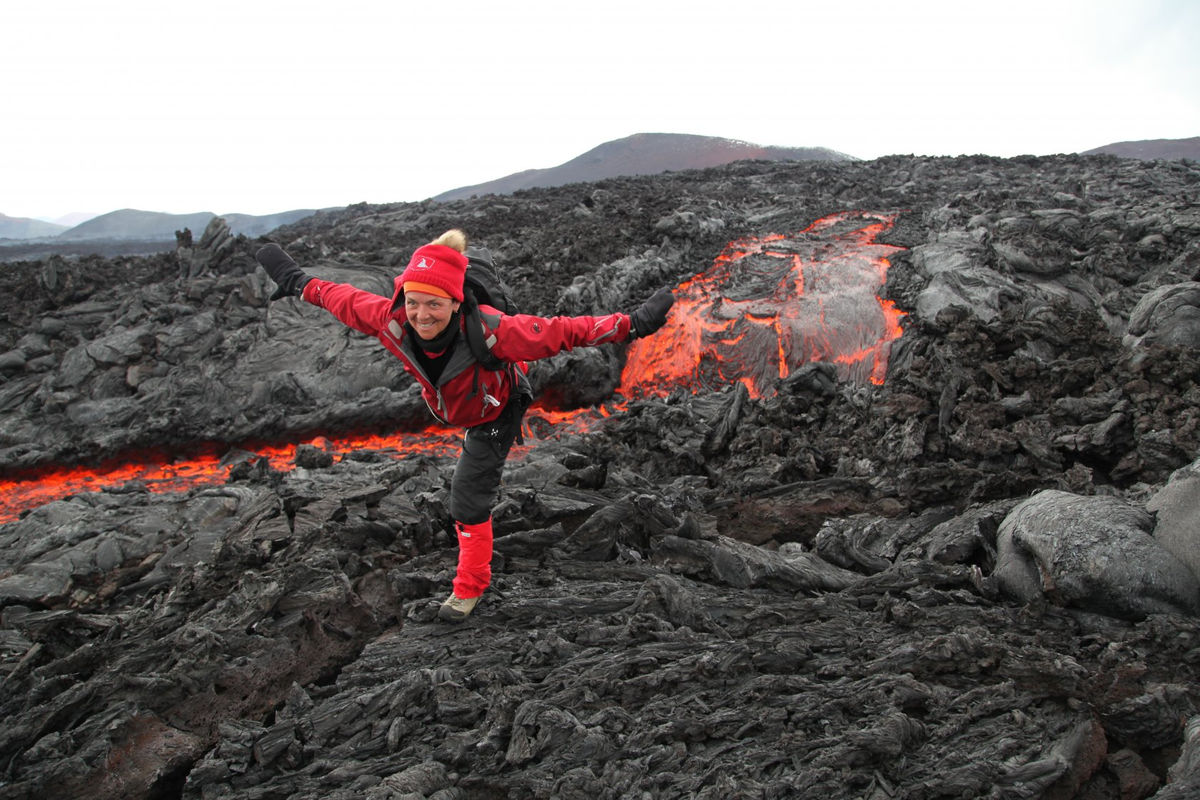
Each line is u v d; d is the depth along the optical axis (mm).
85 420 10594
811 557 5215
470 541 4234
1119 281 11141
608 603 4594
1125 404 6770
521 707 3639
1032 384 7742
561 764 3441
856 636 4148
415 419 11180
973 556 4922
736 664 3916
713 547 5078
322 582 4879
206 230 13609
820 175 20969
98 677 4188
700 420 8727
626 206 17609
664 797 3225
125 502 7738
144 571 6398
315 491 6918
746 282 13586
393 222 19359
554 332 3234
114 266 13812
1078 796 3211
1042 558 4172
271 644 4488
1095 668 3676
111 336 11664
